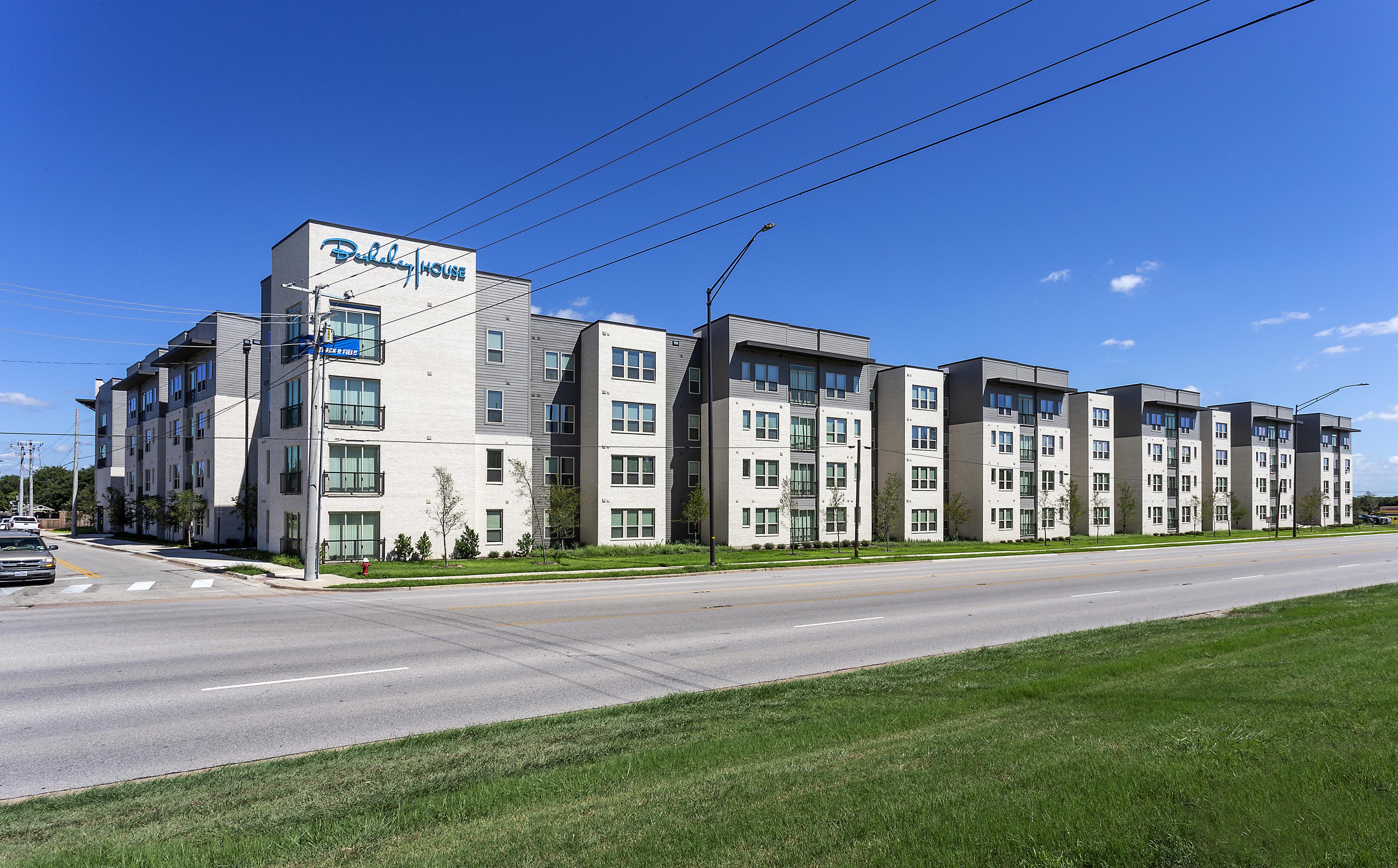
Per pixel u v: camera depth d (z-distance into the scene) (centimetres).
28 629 1433
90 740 780
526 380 3850
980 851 416
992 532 5403
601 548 3769
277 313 3525
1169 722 674
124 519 5766
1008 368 5625
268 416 3722
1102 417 6494
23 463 8081
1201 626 1425
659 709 860
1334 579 2630
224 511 4134
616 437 4050
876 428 5378
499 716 870
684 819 485
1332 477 9119
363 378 3309
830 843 435
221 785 622
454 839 476
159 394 5178
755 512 4391
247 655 1195
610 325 4066
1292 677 852
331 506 3200
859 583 2402
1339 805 462
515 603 1847
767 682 1045
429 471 3450
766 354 4519
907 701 855
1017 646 1238
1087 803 474
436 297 3522
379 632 1409
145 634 1382
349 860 450
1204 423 7675
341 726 830
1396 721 641
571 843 455
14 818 557
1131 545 5112
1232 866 398
